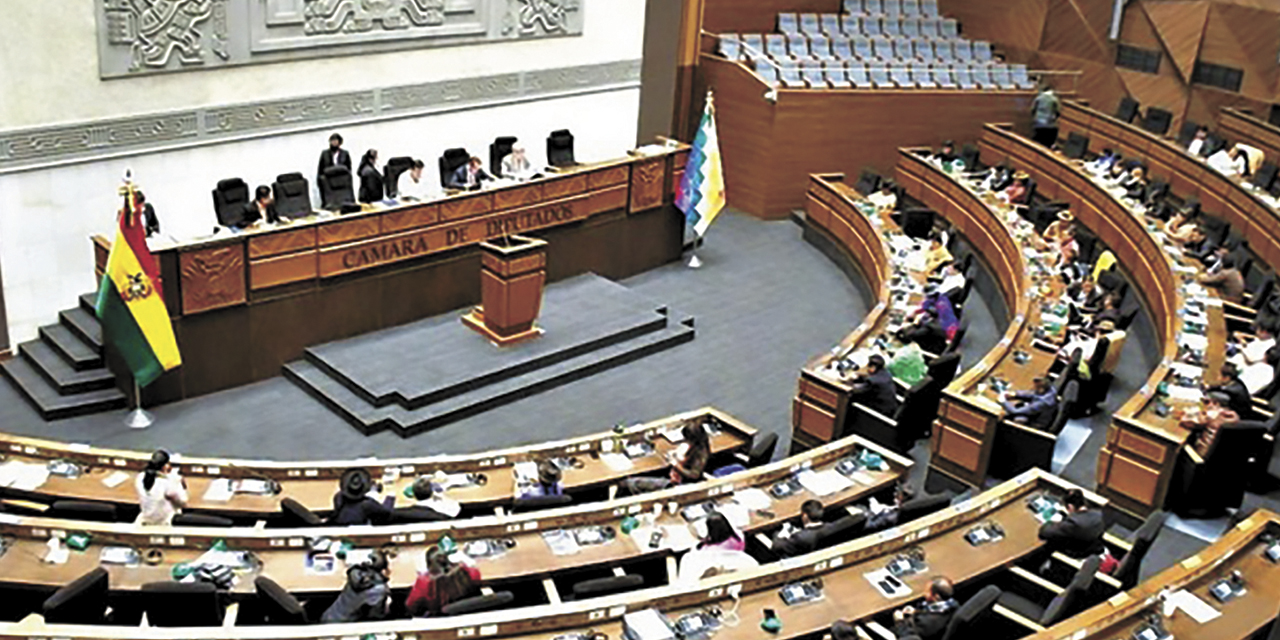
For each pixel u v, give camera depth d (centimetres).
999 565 880
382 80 1612
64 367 1266
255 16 1442
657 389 1395
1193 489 1071
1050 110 2192
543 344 1421
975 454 1133
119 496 947
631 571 903
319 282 1356
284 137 1525
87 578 746
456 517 951
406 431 1241
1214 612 809
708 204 1728
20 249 1306
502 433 1270
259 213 1338
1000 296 1667
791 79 2119
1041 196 2039
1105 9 2402
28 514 922
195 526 879
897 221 1831
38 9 1252
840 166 2127
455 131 1733
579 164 1648
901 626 789
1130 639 769
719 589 799
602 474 1034
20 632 676
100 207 1363
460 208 1465
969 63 2375
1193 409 1117
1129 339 1570
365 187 1471
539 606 764
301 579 820
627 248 1727
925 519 907
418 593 791
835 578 841
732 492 980
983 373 1209
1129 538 1094
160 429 1220
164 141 1402
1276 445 1223
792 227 2062
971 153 2102
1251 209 1742
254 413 1270
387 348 1386
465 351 1391
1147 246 1645
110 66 1324
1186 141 2170
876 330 1369
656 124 2073
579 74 1877
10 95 1255
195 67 1402
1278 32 2192
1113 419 1086
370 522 902
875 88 2108
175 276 1227
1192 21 2300
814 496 991
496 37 1730
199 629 696
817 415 1217
